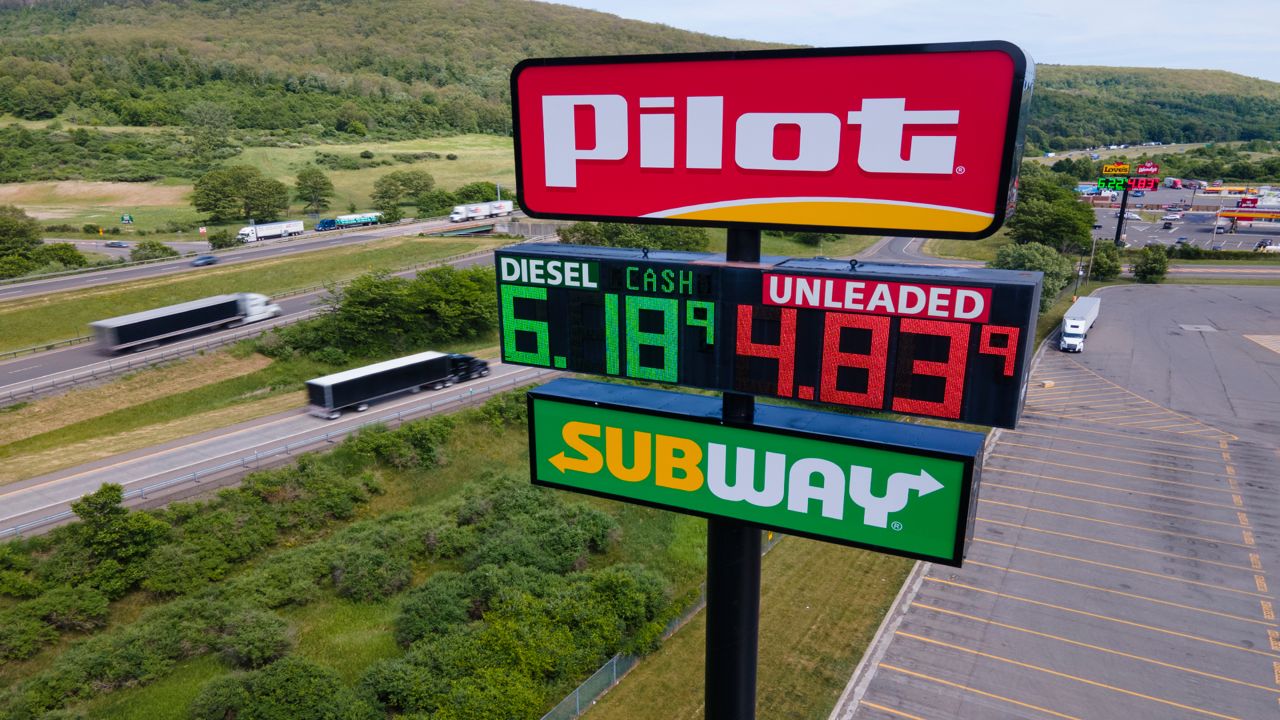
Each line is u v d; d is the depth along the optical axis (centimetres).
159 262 9425
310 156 19175
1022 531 4275
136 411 5341
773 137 1287
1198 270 11406
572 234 10062
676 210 1404
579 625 3412
